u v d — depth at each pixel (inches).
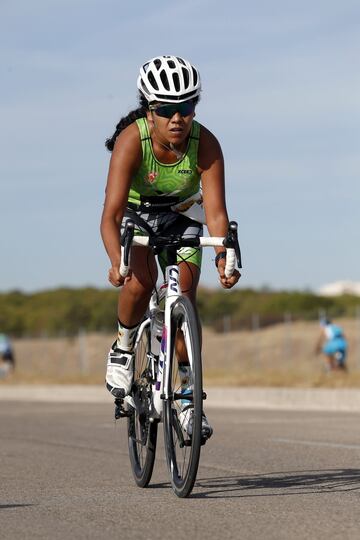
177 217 551.5
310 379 1742.1
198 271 535.5
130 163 524.4
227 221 531.2
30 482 594.6
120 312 551.5
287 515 459.5
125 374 562.9
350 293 6358.3
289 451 740.0
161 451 766.5
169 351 505.0
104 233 521.0
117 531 432.5
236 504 490.9
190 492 504.7
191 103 513.7
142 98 531.2
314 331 3558.1
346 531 422.3
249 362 3208.7
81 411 1325.0
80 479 605.6
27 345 4192.9
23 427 1045.8
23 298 7126.0
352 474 598.9
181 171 531.5
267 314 4633.4
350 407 1363.2
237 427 986.7
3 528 444.8
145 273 537.0
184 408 497.7
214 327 4392.2
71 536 424.5
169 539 413.4
